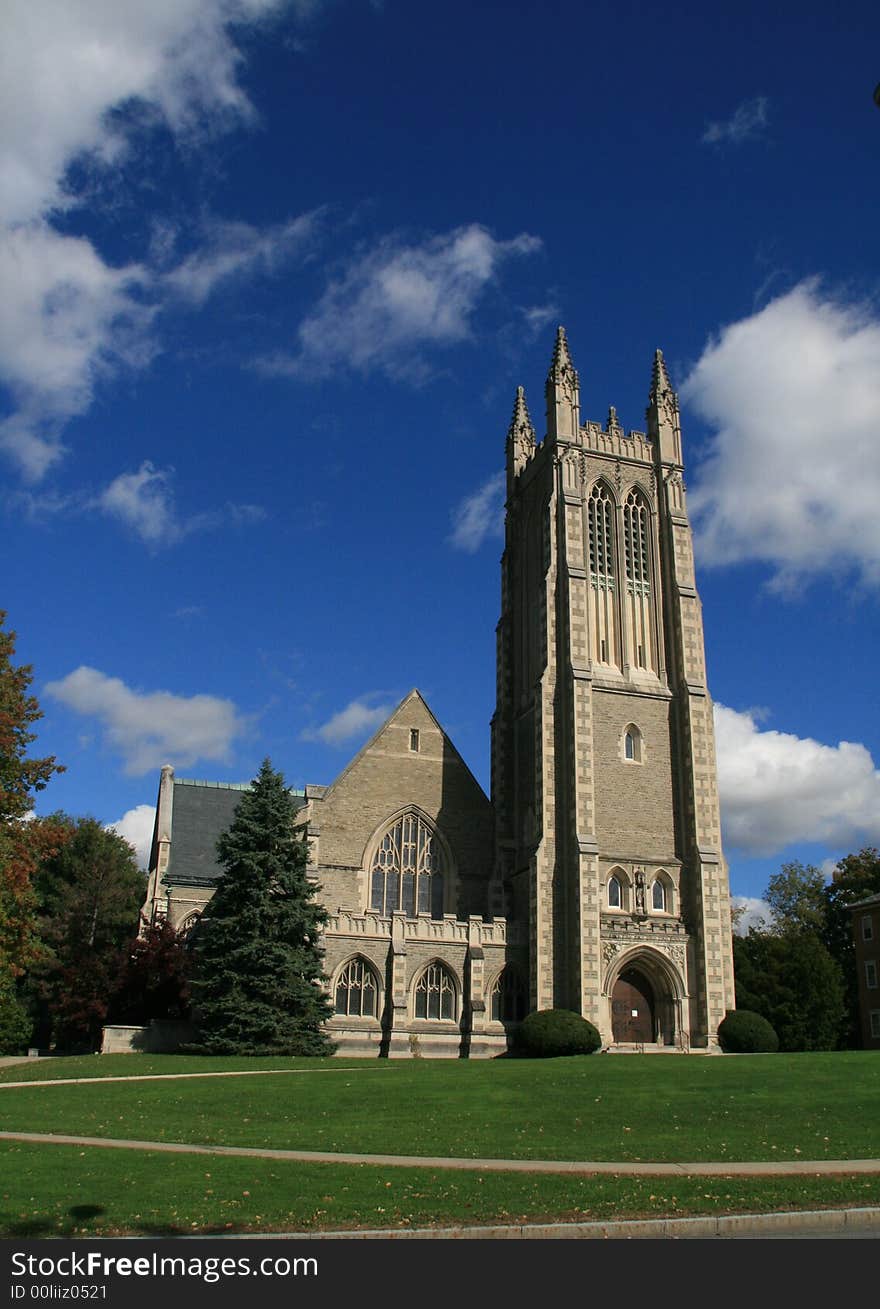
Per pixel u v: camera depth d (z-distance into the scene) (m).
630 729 66.19
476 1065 44.22
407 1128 28.09
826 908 95.19
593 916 59.38
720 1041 59.66
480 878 68.75
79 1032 70.75
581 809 61.75
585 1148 25.09
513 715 73.19
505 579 77.62
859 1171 21.97
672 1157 23.95
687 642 68.50
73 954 79.50
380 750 69.38
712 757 65.94
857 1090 33.25
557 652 66.44
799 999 78.19
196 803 79.81
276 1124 28.94
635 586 70.31
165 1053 53.53
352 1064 46.09
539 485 74.75
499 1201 19.12
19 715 49.81
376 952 59.41
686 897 63.41
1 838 48.00
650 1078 37.03
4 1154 23.44
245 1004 52.47
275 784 58.00
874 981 84.12
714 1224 17.89
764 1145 25.38
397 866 67.44
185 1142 25.98
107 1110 31.34
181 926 73.31
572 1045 54.97
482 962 60.53
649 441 74.31
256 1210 18.42
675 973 61.16
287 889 55.56
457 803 69.88
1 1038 79.62
